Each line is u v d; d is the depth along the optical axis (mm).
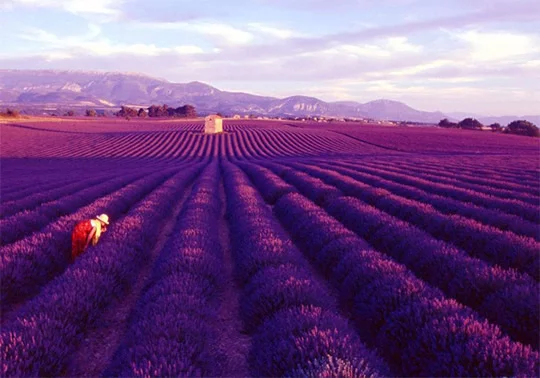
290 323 4207
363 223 10078
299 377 3199
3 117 114375
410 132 92500
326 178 21281
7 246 7551
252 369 4055
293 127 108062
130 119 144000
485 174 24016
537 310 4445
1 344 3834
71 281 5637
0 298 5902
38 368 3750
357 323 5406
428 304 4523
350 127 109750
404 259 7453
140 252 8234
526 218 11406
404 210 11914
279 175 26641
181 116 169250
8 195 16797
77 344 4617
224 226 12477
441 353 3662
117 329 5375
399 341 4285
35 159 53000
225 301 6410
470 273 5699
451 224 9445
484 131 105562
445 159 37969
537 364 3320
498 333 3924
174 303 4844
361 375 3119
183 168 36438
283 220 12547
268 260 6785
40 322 4359
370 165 30250
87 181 22641
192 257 6707
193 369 3570
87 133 85750
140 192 17594
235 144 71438
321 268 7770
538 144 69500
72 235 8039
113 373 3672
